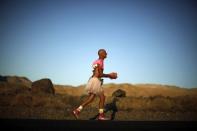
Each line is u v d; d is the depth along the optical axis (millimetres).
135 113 7336
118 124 5004
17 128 4277
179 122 5359
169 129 4430
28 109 7488
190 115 7211
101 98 6160
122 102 8305
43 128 4355
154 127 4625
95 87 6027
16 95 8531
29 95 8547
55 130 4215
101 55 6164
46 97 8531
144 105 8227
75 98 8695
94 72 6125
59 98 8531
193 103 8641
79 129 4336
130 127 4602
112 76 6168
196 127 4691
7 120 5301
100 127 4574
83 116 6816
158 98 8617
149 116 6926
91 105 8391
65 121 5371
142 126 4734
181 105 8445
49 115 6742
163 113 7465
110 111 7629
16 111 7176
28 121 5195
